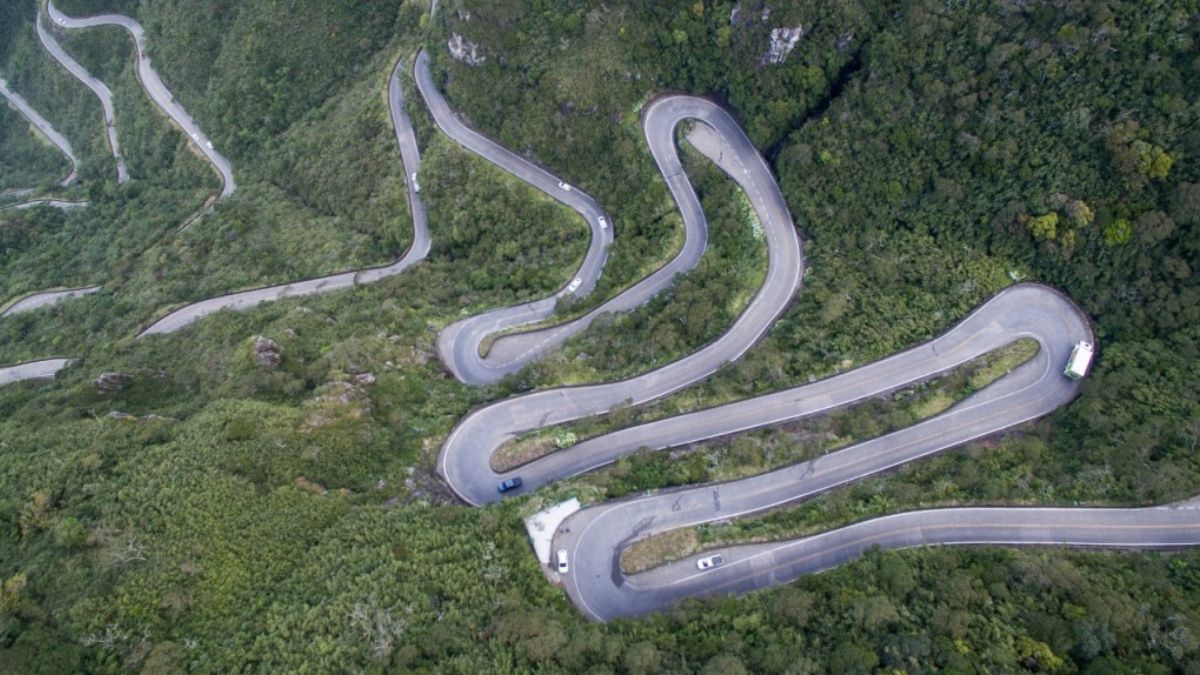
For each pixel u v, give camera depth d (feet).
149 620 265.75
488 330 415.44
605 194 452.35
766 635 262.26
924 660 244.01
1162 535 298.35
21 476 319.06
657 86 451.53
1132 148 336.90
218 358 396.57
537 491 325.01
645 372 373.40
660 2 430.20
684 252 422.82
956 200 384.06
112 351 444.96
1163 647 243.40
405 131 522.88
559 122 453.99
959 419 345.51
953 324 368.27
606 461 345.51
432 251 483.51
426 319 419.95
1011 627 252.21
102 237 596.70
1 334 511.40
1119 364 342.23
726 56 430.61
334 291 463.42
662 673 252.01
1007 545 301.84
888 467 335.47
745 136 444.55
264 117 584.81
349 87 569.23
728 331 384.47
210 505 295.28
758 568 302.25
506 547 297.12
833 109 410.93
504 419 361.10
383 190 506.07
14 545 294.05
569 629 270.26
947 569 279.90
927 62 386.52
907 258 386.52
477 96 475.72
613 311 411.13
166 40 640.58
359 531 296.10
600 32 444.55
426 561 286.87
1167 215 336.29
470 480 342.64
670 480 321.11
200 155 615.57
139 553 280.51
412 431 351.25
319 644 257.34
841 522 307.37
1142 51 338.54
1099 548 299.17
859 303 378.12
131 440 329.11
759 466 327.88
